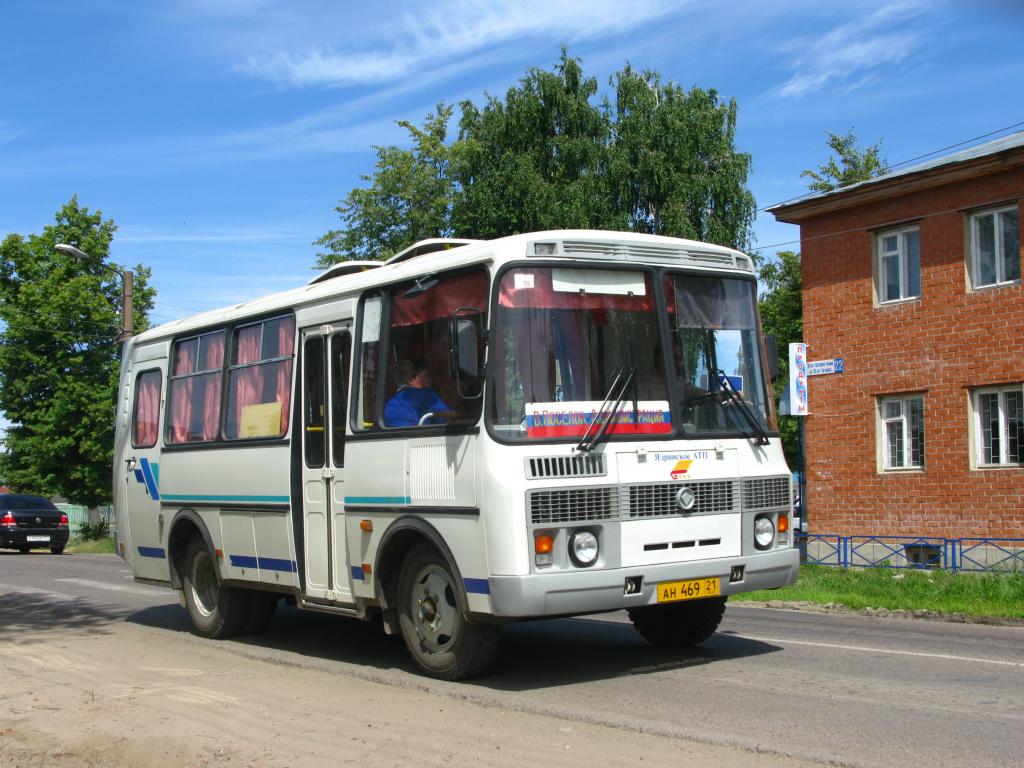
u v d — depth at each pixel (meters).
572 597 7.33
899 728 6.36
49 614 13.70
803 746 5.95
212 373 11.38
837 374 21.75
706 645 9.76
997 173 19.02
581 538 7.46
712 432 8.23
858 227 21.42
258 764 5.90
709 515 8.07
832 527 21.75
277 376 10.23
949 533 19.77
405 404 8.46
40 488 37.72
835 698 7.27
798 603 13.80
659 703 7.18
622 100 33.94
